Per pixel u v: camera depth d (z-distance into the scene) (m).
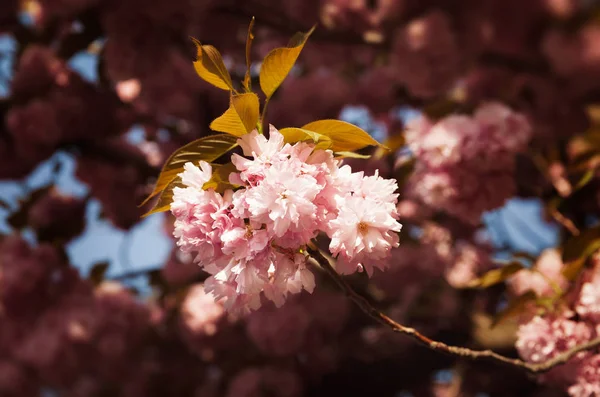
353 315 2.29
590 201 1.64
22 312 2.12
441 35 1.96
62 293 2.19
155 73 2.11
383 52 2.38
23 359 2.11
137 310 2.30
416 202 2.25
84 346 2.15
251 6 2.17
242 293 0.92
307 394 2.30
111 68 2.07
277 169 0.90
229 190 0.92
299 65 2.53
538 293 1.21
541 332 1.11
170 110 2.28
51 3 2.03
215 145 0.94
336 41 2.16
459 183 1.35
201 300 2.31
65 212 2.34
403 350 2.22
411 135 1.43
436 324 2.19
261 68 0.94
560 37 1.98
